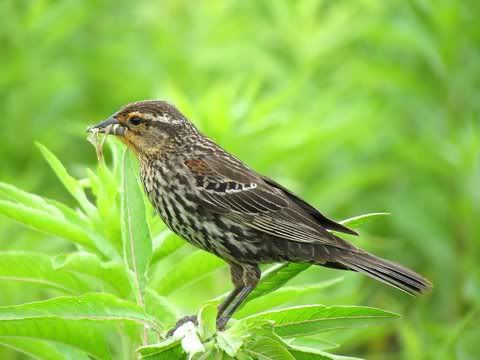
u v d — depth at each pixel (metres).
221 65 15.32
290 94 12.44
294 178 13.24
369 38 15.14
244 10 16.47
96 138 8.76
